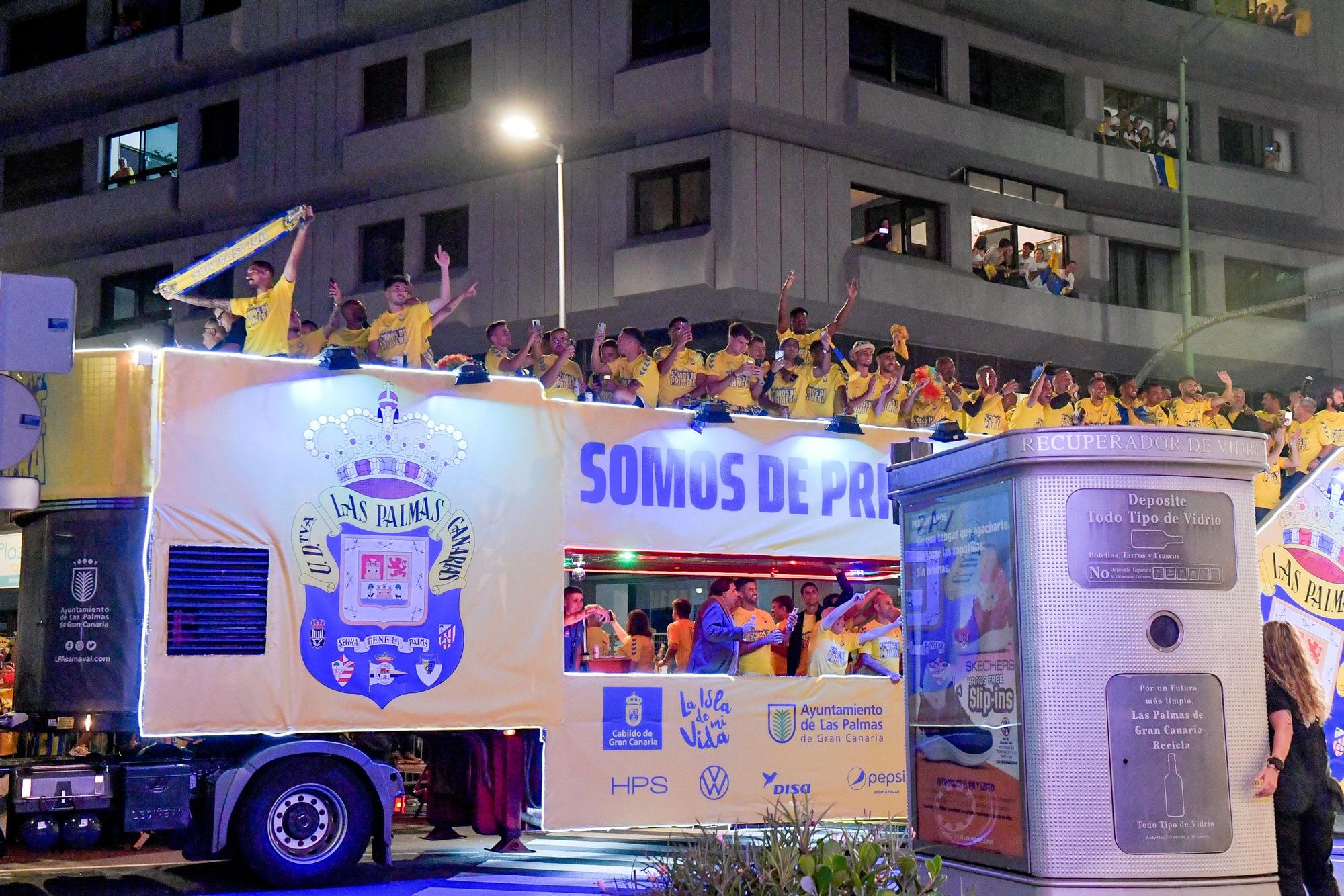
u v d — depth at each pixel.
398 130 31.05
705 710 10.94
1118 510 6.00
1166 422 15.69
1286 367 37.34
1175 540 6.01
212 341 12.02
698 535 11.12
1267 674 6.96
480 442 10.27
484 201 30.47
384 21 31.95
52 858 10.23
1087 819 5.84
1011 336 31.95
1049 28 33.03
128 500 9.27
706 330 28.67
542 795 10.30
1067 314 32.69
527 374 11.90
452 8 31.12
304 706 9.45
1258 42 35.81
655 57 28.53
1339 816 12.88
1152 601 5.96
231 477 9.42
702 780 10.84
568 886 9.57
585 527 10.66
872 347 13.70
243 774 9.20
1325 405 15.70
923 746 6.81
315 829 9.45
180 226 35.19
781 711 11.23
